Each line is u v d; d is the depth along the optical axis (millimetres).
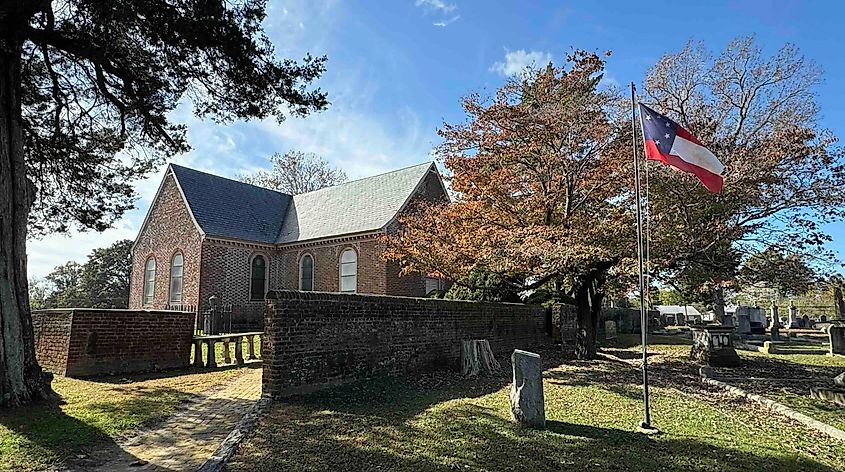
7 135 9039
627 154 13914
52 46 10258
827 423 8195
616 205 15391
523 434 6992
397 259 19469
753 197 13195
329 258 26594
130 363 13227
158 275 28031
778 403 9695
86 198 14148
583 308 16766
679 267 14477
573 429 7391
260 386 11234
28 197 9734
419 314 13102
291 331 9477
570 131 14867
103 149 13219
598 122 14797
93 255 48219
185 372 13492
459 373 12820
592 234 14312
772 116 25781
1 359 8469
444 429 7176
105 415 8055
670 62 27078
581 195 15961
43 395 9031
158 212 28688
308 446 6340
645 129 8961
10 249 8844
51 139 12328
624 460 6031
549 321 21297
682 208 13578
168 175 28250
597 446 6551
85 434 7000
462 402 9070
